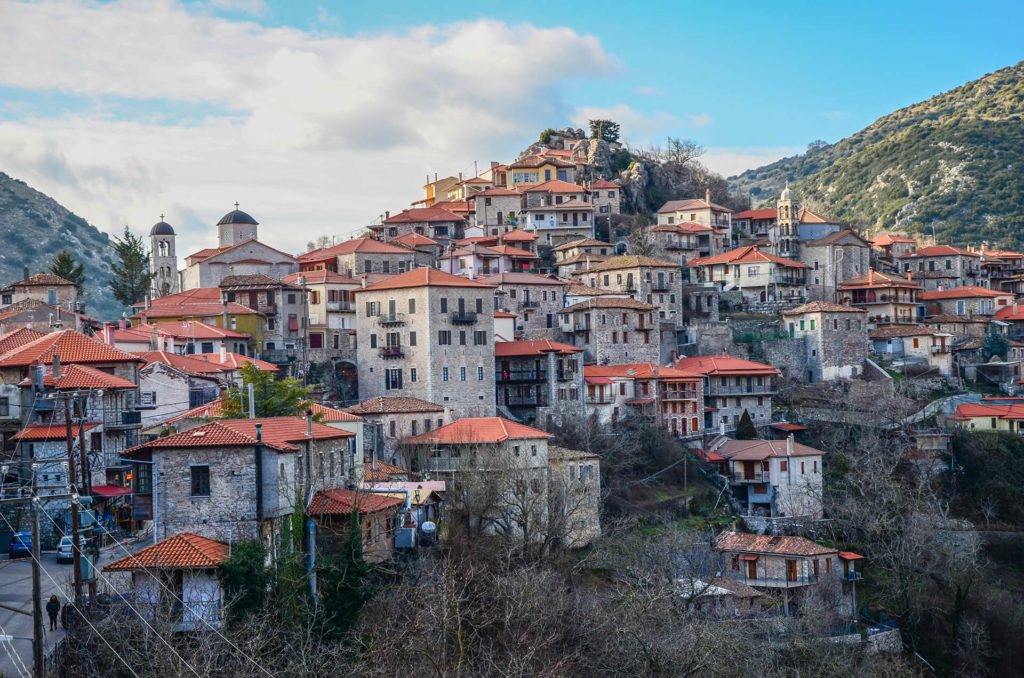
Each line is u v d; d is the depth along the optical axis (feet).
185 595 192.24
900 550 336.70
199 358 357.82
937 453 428.15
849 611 318.24
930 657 318.04
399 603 214.28
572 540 313.12
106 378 267.80
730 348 509.35
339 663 186.19
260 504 209.67
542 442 330.95
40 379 243.19
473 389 402.52
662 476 385.29
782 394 479.82
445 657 195.72
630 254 604.49
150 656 172.55
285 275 528.63
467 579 224.53
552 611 222.69
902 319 583.17
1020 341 569.64
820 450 419.95
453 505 275.39
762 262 577.02
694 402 433.07
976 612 331.57
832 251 613.93
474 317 403.13
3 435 256.93
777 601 298.76
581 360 416.46
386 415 352.08
